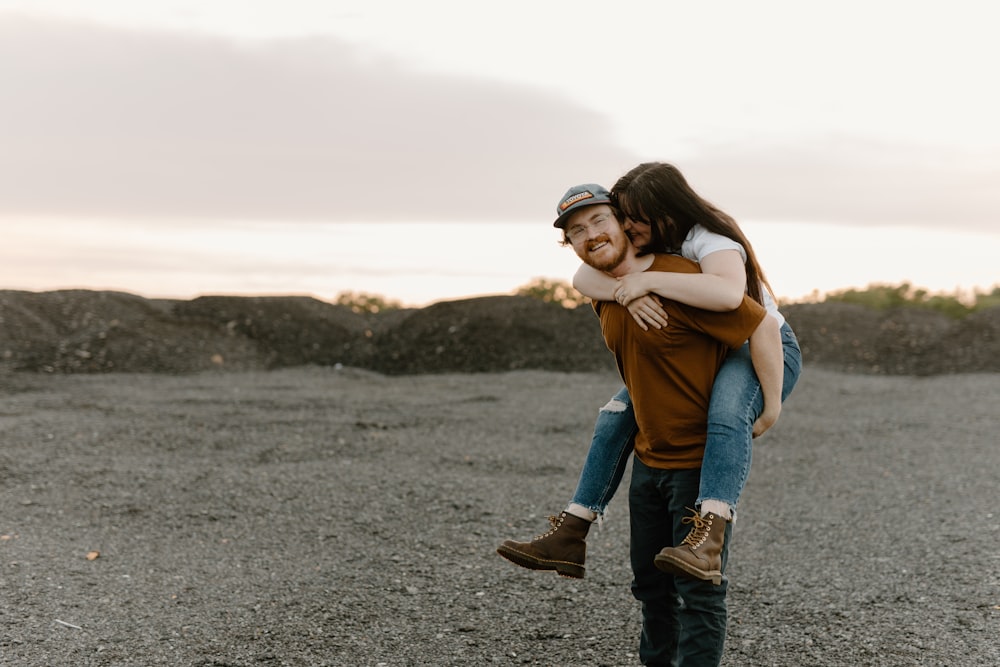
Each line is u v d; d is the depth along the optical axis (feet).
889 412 29.45
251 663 10.99
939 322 47.73
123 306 47.44
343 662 11.05
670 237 9.20
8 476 19.79
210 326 45.44
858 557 14.84
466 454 22.86
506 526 16.99
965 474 20.30
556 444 24.39
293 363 42.16
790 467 21.94
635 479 9.57
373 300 57.31
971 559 14.24
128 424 25.77
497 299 48.98
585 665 11.05
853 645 11.29
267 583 13.88
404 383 37.01
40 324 43.37
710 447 8.62
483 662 11.12
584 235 9.00
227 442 23.76
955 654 10.85
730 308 8.60
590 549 15.67
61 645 11.40
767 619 12.33
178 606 12.87
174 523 17.03
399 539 16.14
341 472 20.70
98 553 15.20
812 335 45.44
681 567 8.18
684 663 8.81
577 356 41.83
